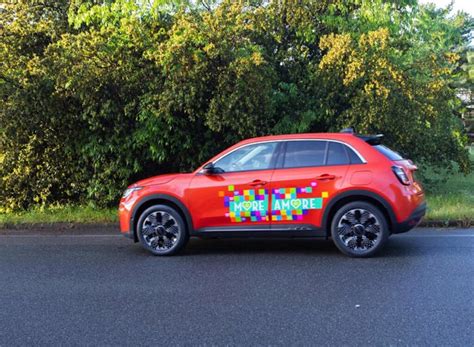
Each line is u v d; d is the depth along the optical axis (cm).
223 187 714
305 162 705
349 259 685
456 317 457
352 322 452
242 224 713
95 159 1102
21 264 712
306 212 693
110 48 1017
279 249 764
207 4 1162
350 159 692
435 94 1148
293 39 1191
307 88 1159
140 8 1094
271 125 1138
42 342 428
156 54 988
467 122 3506
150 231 740
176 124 1064
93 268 679
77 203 1188
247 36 1131
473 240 788
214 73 1018
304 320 461
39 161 1158
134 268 672
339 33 1154
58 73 984
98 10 1085
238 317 473
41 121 1070
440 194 1222
